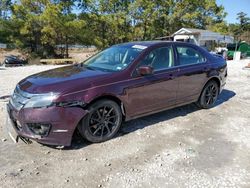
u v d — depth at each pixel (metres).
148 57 4.63
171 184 3.14
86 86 3.84
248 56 32.91
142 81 4.41
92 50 42.91
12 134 4.16
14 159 3.59
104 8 35.38
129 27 36.59
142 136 4.40
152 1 36.81
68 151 3.84
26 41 34.00
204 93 5.73
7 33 33.91
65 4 32.78
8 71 13.45
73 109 3.69
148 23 37.16
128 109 4.36
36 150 3.84
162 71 4.75
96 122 4.04
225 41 36.25
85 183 3.12
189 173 3.37
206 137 4.45
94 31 34.81
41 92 3.61
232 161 3.68
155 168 3.47
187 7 40.25
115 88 4.09
